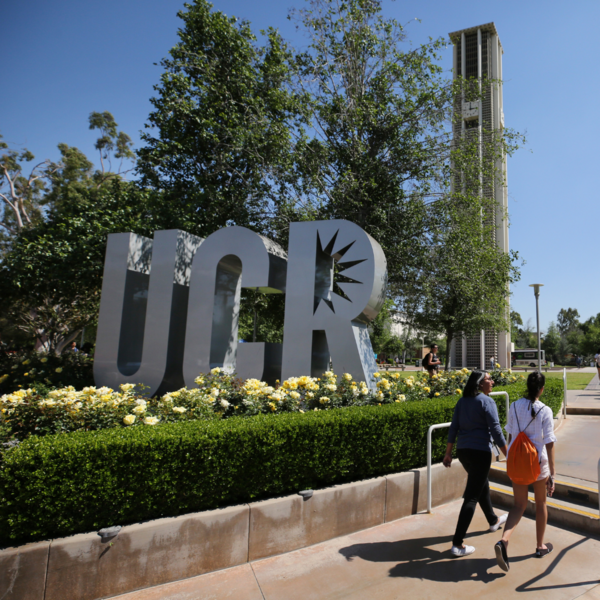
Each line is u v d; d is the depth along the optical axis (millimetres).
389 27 13617
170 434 3383
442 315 15875
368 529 4160
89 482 2988
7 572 2611
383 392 5980
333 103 13969
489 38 45000
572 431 8250
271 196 13602
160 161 14352
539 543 3568
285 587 3113
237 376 7395
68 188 24062
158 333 7961
